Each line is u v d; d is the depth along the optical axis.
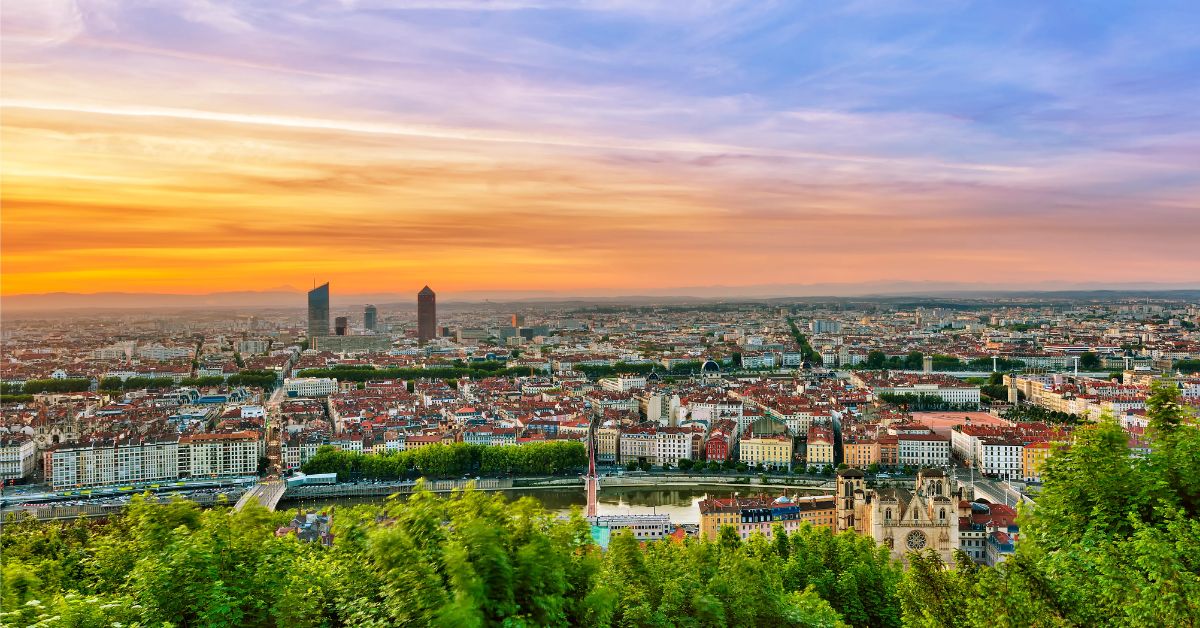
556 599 198.38
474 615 180.12
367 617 198.25
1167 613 189.00
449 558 187.75
